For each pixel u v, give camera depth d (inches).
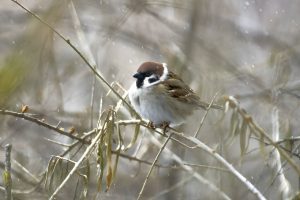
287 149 337.4
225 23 568.1
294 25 589.9
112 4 569.6
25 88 462.9
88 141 321.4
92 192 430.0
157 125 404.5
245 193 410.9
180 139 446.0
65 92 506.0
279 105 434.6
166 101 398.9
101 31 551.8
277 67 446.6
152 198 422.6
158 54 559.2
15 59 462.9
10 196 269.1
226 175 422.3
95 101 447.8
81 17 551.8
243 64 563.5
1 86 449.7
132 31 581.3
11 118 456.4
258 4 594.6
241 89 501.4
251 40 575.5
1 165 383.9
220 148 339.6
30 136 464.8
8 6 555.5
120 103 327.0
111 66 532.1
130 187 474.6
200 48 538.0
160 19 556.1
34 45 474.6
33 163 454.0
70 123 445.4
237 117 267.4
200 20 550.9
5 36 545.0
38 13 500.4
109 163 280.4
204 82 478.0
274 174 345.4
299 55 539.8
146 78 400.2
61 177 292.8
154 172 448.5
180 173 460.1
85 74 515.8
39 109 466.6
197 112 442.3
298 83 484.4
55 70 478.9
